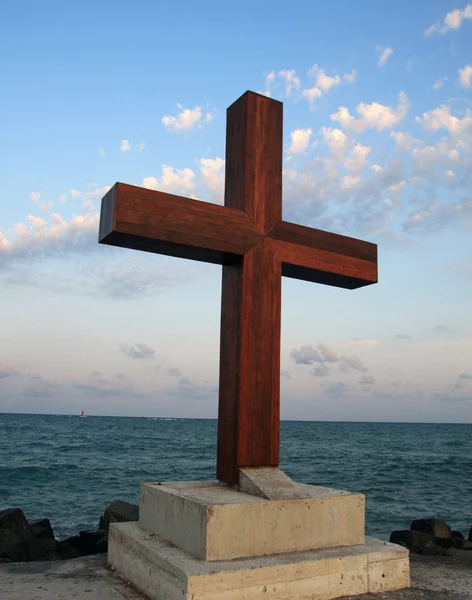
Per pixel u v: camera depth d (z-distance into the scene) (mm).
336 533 5059
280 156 6070
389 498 17609
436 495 18422
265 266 5691
